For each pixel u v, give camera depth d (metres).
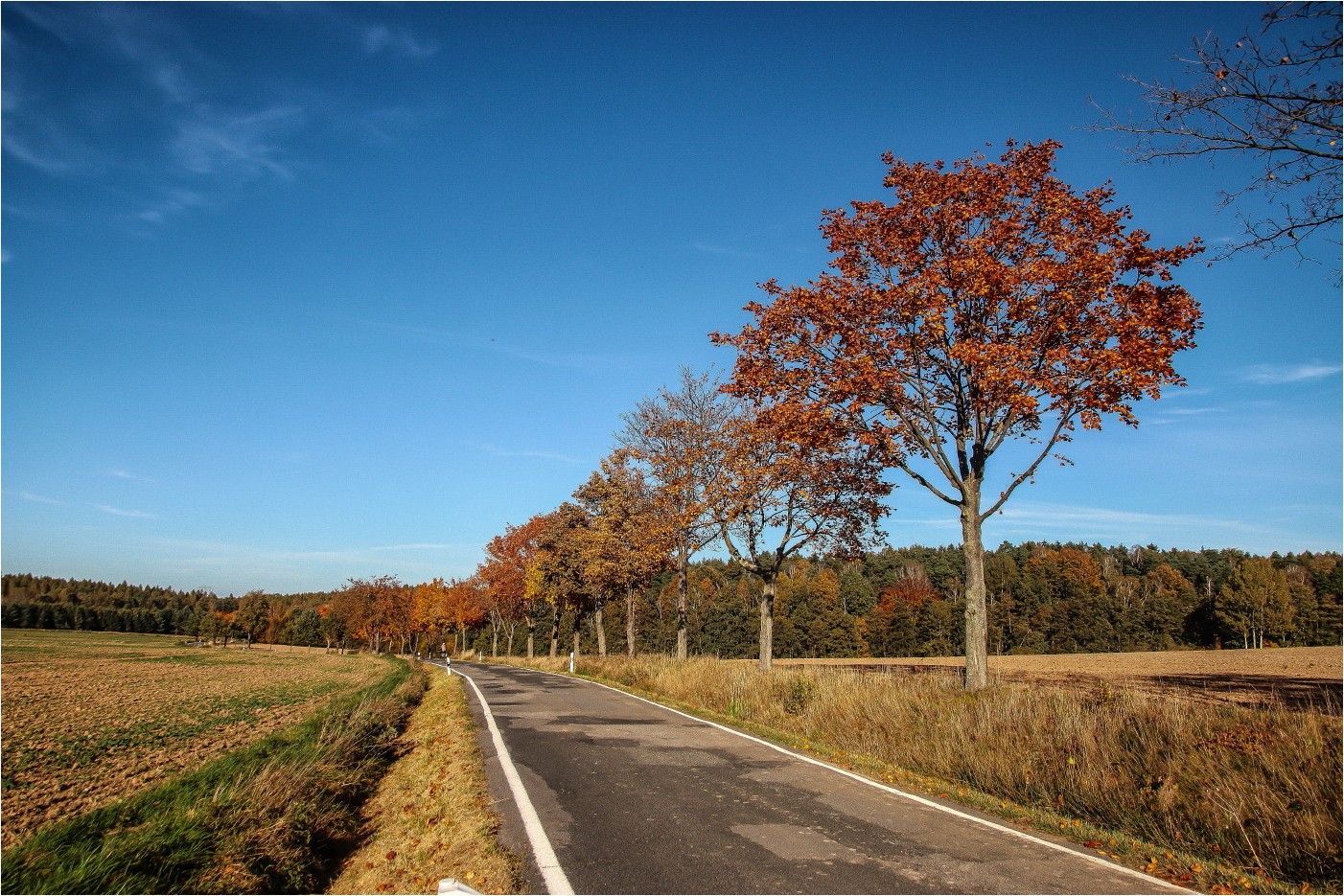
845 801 7.80
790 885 5.29
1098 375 11.95
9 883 5.12
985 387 12.41
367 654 94.06
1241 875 6.09
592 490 36.09
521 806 7.46
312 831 7.10
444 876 5.69
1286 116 7.38
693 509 22.67
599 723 13.73
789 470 20.52
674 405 26.73
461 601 72.25
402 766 10.88
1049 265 12.50
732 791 8.19
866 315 14.15
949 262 13.27
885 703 12.38
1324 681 18.55
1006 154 14.41
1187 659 31.61
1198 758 8.12
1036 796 8.77
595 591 39.47
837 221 14.96
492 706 16.53
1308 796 7.04
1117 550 116.62
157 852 5.79
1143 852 6.47
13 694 34.91
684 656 25.98
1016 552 119.75
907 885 5.32
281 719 24.56
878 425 14.29
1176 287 12.37
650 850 6.07
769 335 15.34
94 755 17.89
